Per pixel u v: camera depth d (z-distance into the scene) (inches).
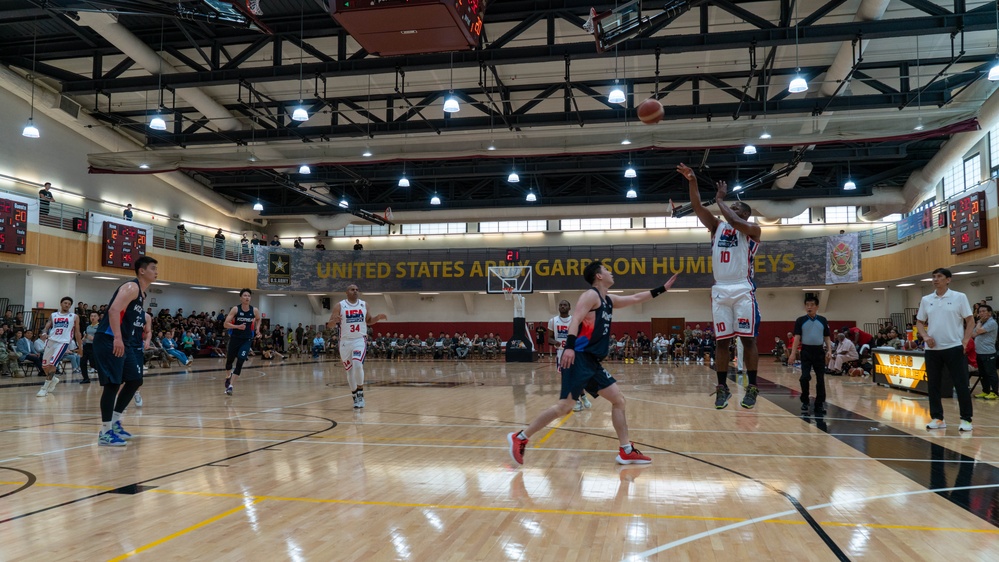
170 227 1168.8
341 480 196.4
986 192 738.8
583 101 856.3
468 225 1396.4
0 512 159.8
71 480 195.9
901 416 356.2
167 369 813.9
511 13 612.7
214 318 1269.7
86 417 350.6
